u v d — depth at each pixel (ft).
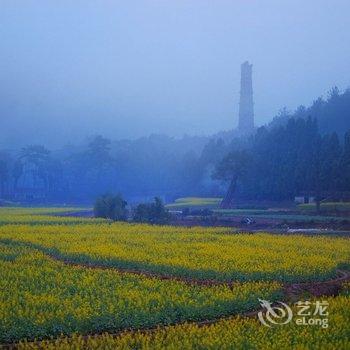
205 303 84.74
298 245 156.66
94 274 108.17
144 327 77.71
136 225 222.69
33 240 161.89
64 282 100.53
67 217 269.03
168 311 81.15
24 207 420.77
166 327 75.97
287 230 215.31
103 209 269.23
